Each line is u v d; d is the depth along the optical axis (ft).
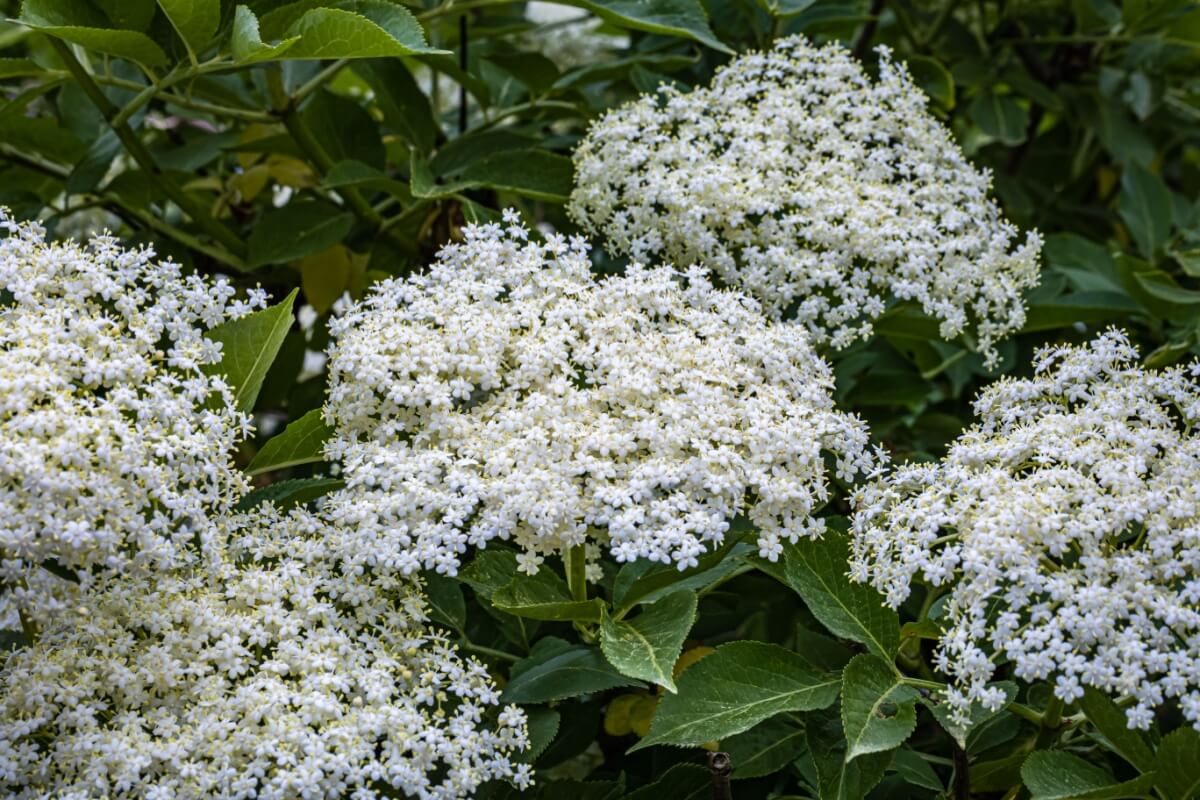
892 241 2.92
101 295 2.60
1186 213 3.72
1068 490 2.50
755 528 2.68
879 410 3.45
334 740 2.42
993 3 4.20
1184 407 2.63
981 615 2.45
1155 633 2.39
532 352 2.62
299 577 2.56
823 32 3.54
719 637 3.12
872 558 2.61
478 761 2.47
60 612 2.48
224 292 2.68
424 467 2.56
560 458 2.56
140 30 3.01
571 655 2.67
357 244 3.48
